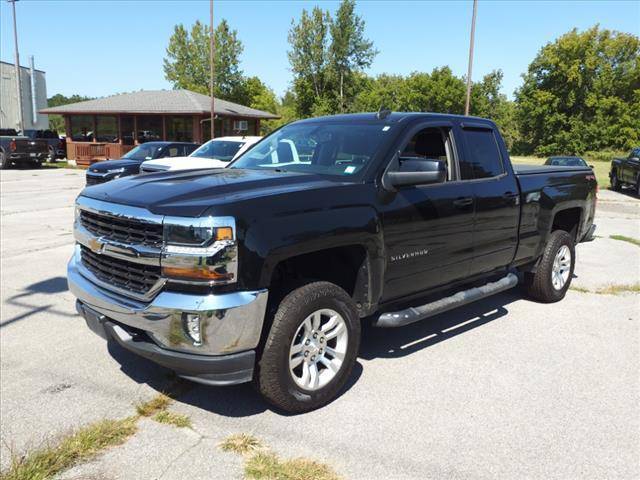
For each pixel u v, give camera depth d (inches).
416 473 117.7
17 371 165.9
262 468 118.0
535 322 218.2
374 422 138.5
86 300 144.9
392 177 152.6
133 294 131.6
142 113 1266.0
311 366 142.3
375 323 161.8
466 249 184.7
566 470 120.1
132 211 129.6
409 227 161.0
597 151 2314.2
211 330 121.5
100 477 114.4
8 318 212.2
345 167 161.6
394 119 174.6
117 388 155.2
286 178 150.7
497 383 162.1
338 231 140.0
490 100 2669.8
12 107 1771.7
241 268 123.3
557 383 162.9
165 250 123.3
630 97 2363.4
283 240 129.0
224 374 126.6
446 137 184.5
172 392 152.5
